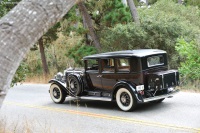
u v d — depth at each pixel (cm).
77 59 1972
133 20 2084
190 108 932
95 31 2066
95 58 984
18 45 225
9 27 223
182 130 725
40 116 970
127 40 1814
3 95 221
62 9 240
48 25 238
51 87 1156
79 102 1139
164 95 941
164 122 799
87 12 1962
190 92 1204
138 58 888
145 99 888
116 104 1056
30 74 2072
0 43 220
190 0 3219
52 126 836
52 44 2370
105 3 1953
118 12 1927
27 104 1173
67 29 2003
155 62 929
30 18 228
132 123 809
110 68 956
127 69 920
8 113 1042
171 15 2098
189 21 2266
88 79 1023
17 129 806
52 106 1105
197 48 1378
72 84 1045
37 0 232
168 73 903
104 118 880
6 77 221
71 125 834
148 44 1791
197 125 759
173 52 1789
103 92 993
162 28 1780
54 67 2333
